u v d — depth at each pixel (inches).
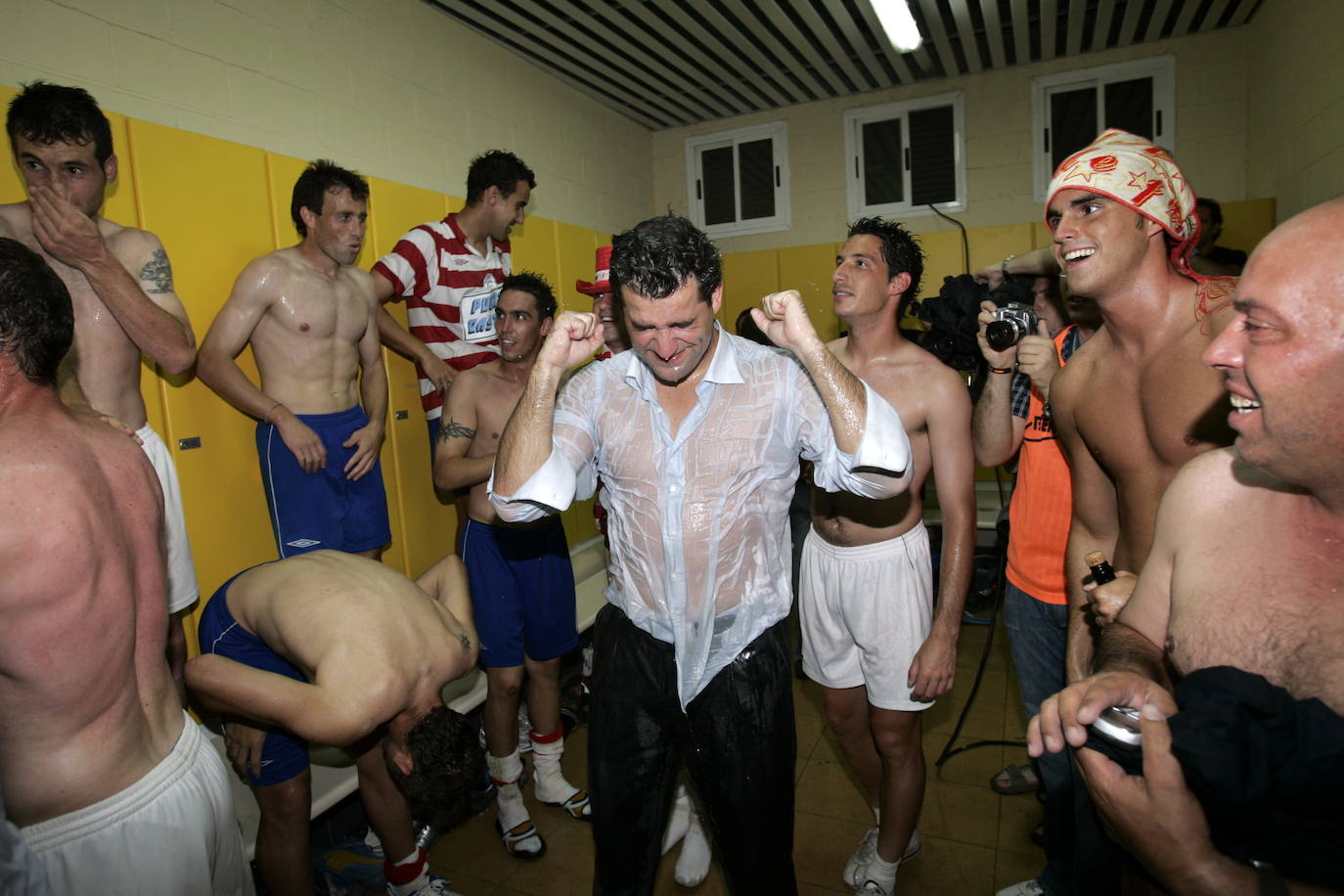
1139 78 197.8
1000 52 194.5
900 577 74.0
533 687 97.7
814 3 176.1
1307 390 25.6
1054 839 73.1
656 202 257.4
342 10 138.9
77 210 69.1
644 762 56.2
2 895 36.6
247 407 91.8
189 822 49.8
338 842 94.8
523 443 48.6
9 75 90.4
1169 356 51.0
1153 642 37.0
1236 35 187.5
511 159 124.0
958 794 97.4
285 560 75.8
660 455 51.6
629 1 162.9
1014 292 76.7
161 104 107.7
